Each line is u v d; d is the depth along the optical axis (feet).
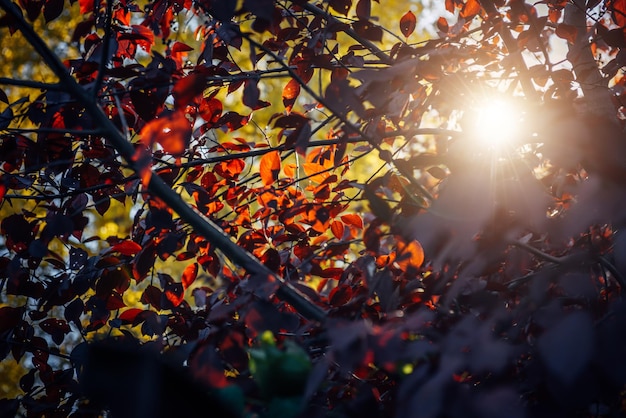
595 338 5.80
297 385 6.04
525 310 6.43
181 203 6.52
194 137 8.02
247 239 7.73
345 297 7.09
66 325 7.81
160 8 7.86
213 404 5.98
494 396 5.81
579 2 7.77
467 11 7.83
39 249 7.07
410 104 7.66
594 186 6.18
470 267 6.27
